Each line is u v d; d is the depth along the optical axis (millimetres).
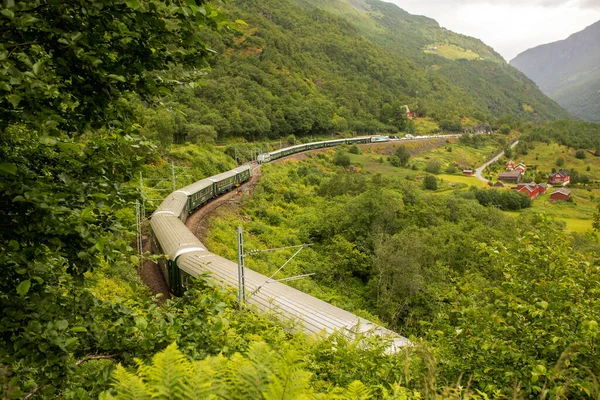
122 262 4133
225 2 3436
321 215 34781
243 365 2053
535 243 4992
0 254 2969
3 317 2957
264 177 46594
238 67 106000
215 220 28531
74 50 2842
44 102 3086
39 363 2865
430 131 143125
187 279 14492
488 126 160750
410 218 32156
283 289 12680
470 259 25078
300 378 1816
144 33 3361
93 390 3248
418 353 4652
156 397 1850
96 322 3775
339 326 10328
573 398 3797
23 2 2830
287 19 187125
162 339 3680
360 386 2311
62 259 3752
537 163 117625
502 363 4309
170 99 65812
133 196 4004
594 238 7160
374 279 22734
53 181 3684
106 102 3410
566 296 4336
